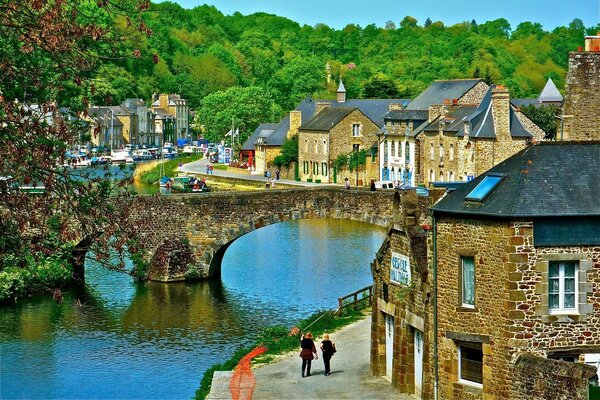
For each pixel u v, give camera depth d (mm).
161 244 65312
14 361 44812
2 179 22484
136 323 52625
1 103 21969
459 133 96812
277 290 61812
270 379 38406
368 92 166625
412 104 129875
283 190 66000
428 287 32250
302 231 91938
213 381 38594
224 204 65750
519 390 29000
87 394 39750
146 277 64812
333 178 126688
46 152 22484
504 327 29359
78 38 22516
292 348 44312
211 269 65812
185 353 46469
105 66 25938
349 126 126688
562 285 29578
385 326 37781
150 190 122250
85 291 60875
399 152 115938
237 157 163500
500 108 90562
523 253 29047
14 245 22938
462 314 30797
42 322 52469
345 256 75250
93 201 23484
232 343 48406
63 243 23688
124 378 42062
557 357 29375
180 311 55812
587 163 31031
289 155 136000
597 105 43219
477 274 30281
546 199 29484
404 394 35031
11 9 21781
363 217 65438
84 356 45750
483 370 30125
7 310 55000
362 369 39438
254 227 65938
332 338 45938
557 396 28062
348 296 52375
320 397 35344
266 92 178625
